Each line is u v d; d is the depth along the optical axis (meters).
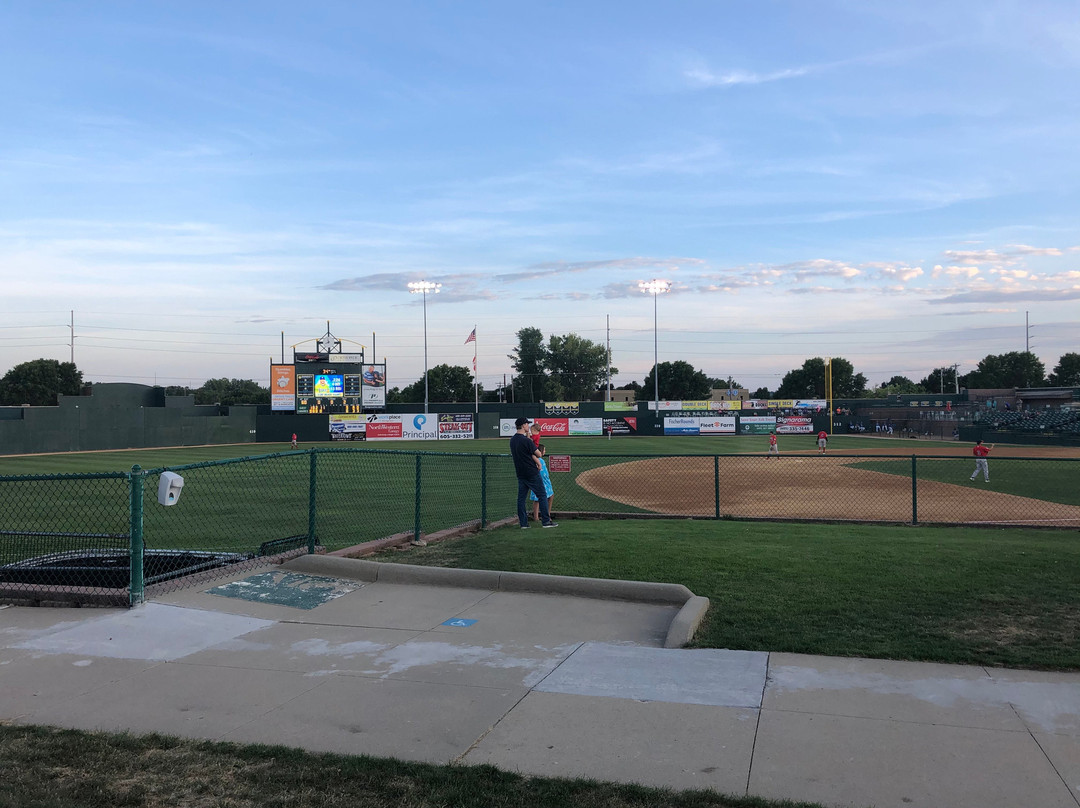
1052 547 10.50
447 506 18.30
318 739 4.48
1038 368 117.50
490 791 3.82
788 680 5.34
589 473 32.97
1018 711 4.75
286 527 14.72
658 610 7.32
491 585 8.12
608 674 5.54
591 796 3.77
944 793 3.77
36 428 45.00
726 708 4.87
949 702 4.91
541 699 5.07
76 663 5.84
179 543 12.82
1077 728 4.50
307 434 62.41
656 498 23.27
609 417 70.12
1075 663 5.53
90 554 9.66
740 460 40.50
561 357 122.06
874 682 5.27
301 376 64.44
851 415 74.69
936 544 10.71
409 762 4.14
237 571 8.74
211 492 21.44
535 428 14.85
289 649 6.18
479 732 4.56
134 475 7.38
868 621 6.67
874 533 12.30
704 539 11.12
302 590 8.03
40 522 15.30
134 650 6.14
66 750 4.29
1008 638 6.16
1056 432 50.91
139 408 52.59
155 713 4.88
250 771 4.05
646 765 4.11
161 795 3.79
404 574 8.40
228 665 5.80
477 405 67.62
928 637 6.18
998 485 26.08
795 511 19.91
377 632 6.65
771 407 77.62
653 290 74.75
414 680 5.46
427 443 59.16
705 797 3.74
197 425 57.25
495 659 5.91
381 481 24.64
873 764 4.09
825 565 8.90
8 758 4.18
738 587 7.88
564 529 12.82
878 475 30.67
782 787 3.85
